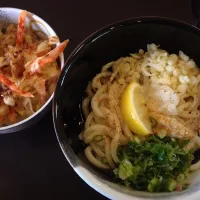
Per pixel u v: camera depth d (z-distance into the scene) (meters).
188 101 0.24
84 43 0.22
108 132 0.23
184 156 0.21
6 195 0.22
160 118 0.23
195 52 0.24
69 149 0.19
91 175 0.18
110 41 0.23
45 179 0.23
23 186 0.23
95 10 0.28
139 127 0.22
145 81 0.24
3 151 0.24
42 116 0.23
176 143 0.22
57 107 0.20
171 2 0.28
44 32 0.25
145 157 0.21
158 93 0.24
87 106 0.24
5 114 0.23
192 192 0.18
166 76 0.24
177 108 0.23
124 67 0.25
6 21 0.25
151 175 0.21
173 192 0.19
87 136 0.23
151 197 0.18
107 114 0.23
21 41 0.24
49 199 0.22
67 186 0.23
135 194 0.18
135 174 0.20
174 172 0.21
